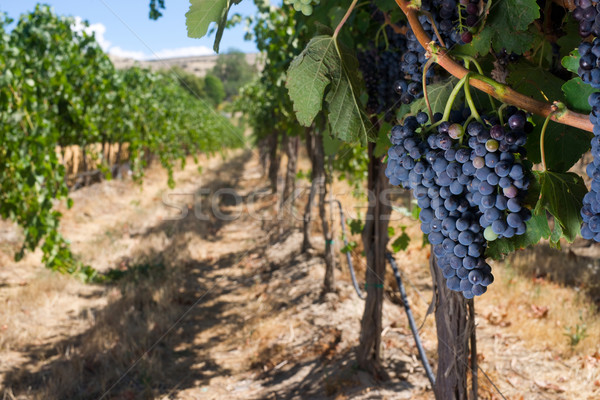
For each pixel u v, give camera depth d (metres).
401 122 1.61
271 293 8.15
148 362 5.89
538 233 1.05
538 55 1.52
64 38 11.51
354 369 4.89
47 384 5.47
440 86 1.39
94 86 13.09
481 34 1.20
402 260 8.27
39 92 9.84
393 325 5.98
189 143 25.84
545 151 1.25
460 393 2.51
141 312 7.62
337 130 1.42
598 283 6.78
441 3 1.23
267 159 24.80
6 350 6.23
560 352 5.19
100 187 16.53
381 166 4.34
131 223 13.65
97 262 10.31
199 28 1.21
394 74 2.16
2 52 8.02
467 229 1.05
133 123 17.39
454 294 2.44
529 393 4.48
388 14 2.23
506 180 0.96
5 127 7.58
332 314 6.69
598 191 0.91
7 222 11.09
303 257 9.57
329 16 2.53
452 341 2.48
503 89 1.00
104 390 5.37
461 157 1.00
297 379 5.30
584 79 0.93
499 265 7.52
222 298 8.42
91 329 6.82
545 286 6.84
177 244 11.54
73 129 12.35
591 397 4.36
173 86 23.39
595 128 0.91
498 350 5.33
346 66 1.41
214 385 5.54
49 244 8.20
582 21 1.02
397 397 4.43
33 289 7.96
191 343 6.68
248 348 6.44
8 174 7.89
